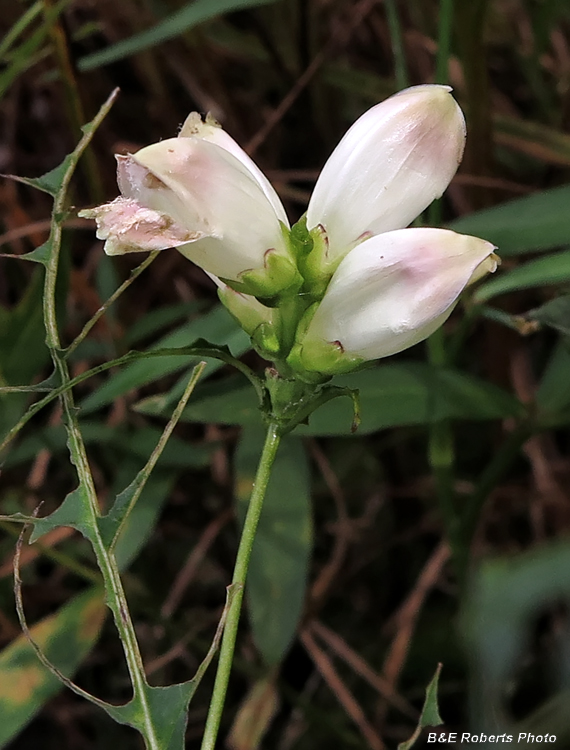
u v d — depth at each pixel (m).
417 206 0.15
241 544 0.15
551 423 0.22
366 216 0.15
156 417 0.31
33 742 0.31
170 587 0.31
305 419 0.15
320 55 0.29
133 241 0.14
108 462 0.30
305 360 0.15
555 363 0.23
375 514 0.32
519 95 0.34
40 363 0.25
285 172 0.30
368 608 0.31
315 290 0.15
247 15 0.32
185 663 0.30
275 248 0.14
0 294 0.33
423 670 0.28
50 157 0.33
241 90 0.33
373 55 0.33
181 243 0.14
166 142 0.14
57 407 0.30
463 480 0.32
